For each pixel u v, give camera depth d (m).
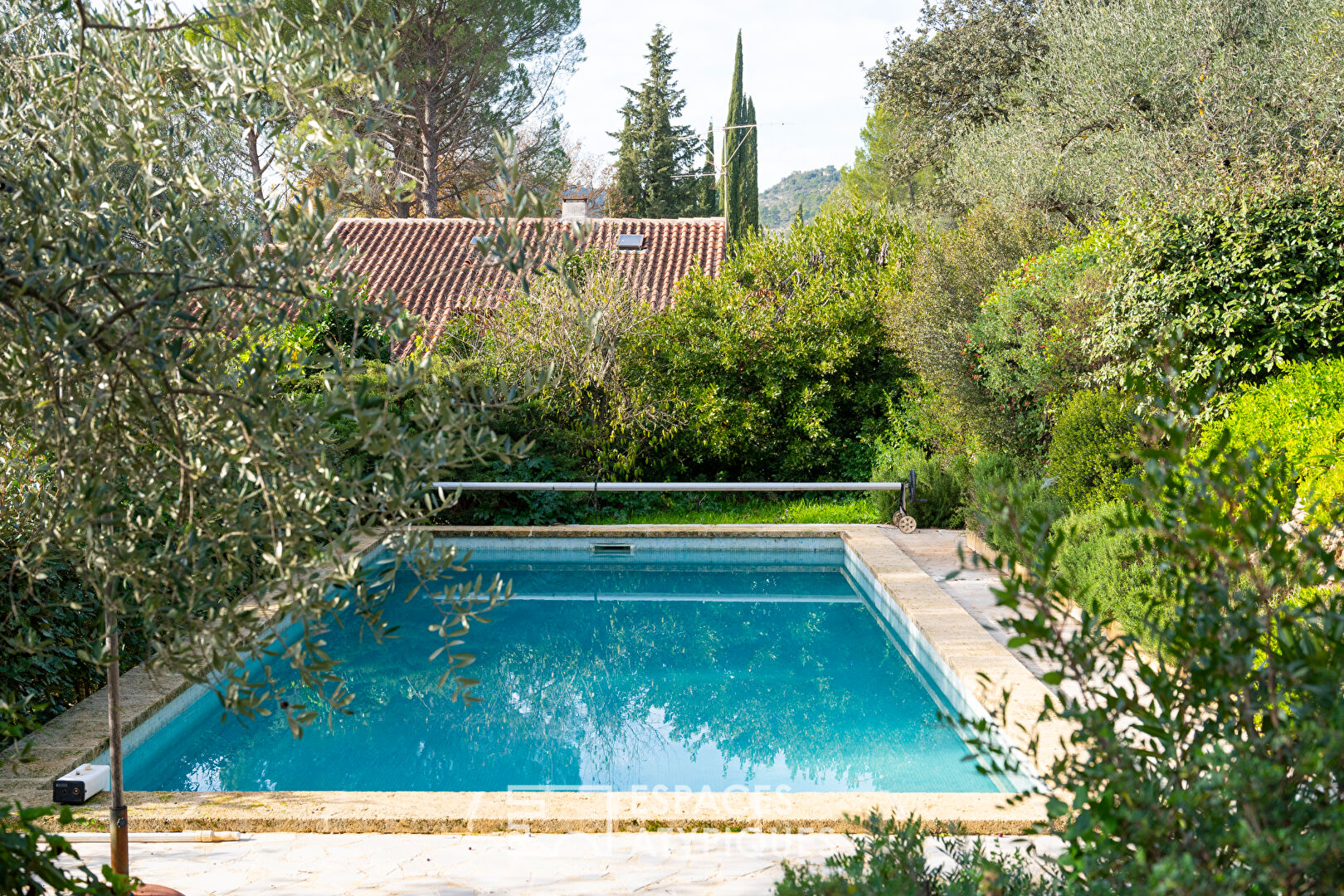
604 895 3.34
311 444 2.33
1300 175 8.27
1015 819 3.78
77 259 2.03
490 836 3.83
